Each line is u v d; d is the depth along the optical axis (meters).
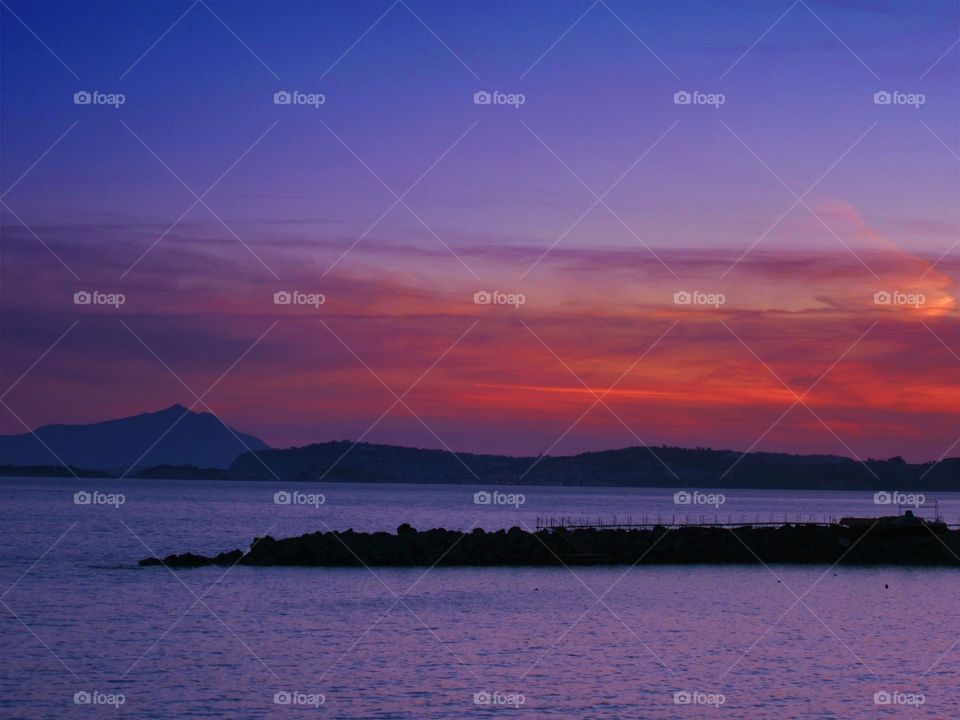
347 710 42.25
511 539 97.50
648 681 47.72
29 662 50.38
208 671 48.81
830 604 71.75
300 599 70.81
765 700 44.84
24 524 143.88
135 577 81.50
